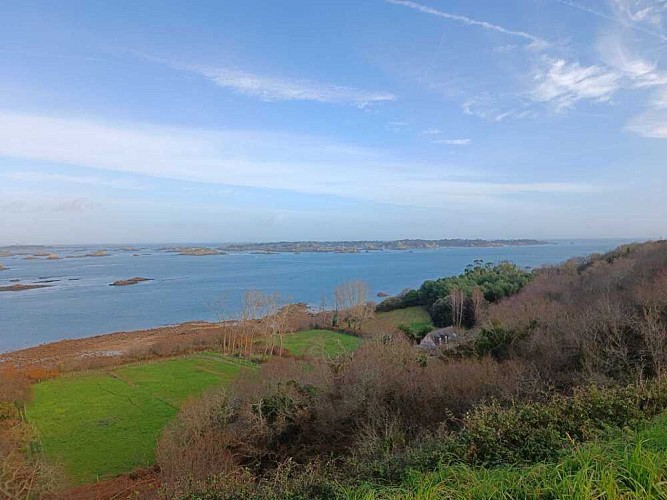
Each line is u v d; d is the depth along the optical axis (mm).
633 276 40312
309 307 89250
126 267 193625
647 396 9570
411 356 27969
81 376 48094
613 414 9219
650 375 18484
